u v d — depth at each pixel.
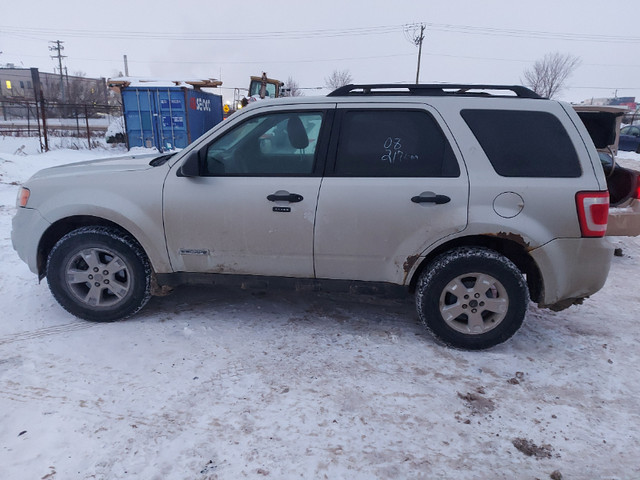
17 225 3.80
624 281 5.19
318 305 4.31
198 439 2.51
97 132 26.45
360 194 3.36
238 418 2.68
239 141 3.56
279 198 3.42
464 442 2.54
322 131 3.47
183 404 2.80
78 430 2.55
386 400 2.88
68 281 3.75
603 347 3.62
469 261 3.31
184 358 3.32
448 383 3.08
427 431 2.62
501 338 3.44
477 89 3.48
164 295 4.07
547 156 3.28
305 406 2.80
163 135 16.28
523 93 3.49
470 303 3.41
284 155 3.52
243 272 3.67
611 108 5.50
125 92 16.03
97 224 3.85
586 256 3.29
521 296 3.35
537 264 3.30
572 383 3.12
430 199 3.27
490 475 2.31
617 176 5.40
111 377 3.06
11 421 2.62
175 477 2.24
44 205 3.69
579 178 3.24
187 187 3.54
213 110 18.61
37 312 4.01
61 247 3.68
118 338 3.59
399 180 3.34
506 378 3.16
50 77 71.94
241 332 3.74
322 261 3.52
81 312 3.81
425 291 3.42
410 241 3.37
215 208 3.51
